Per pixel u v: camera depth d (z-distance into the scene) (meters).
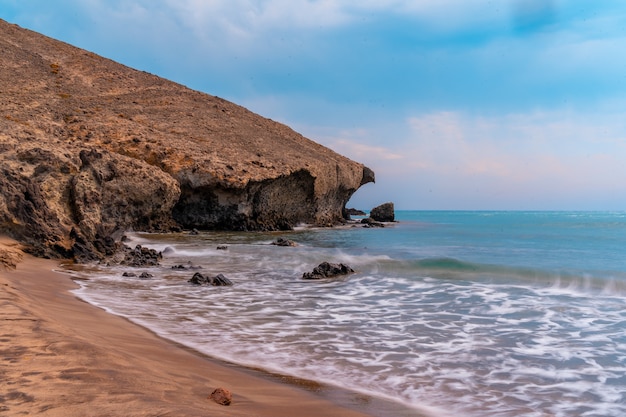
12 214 16.44
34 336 5.56
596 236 39.22
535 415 5.15
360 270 17.84
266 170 44.12
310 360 6.97
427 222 76.06
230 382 5.66
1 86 48.69
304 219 52.34
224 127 57.56
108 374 4.68
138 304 10.74
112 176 25.48
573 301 11.97
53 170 19.12
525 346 7.92
